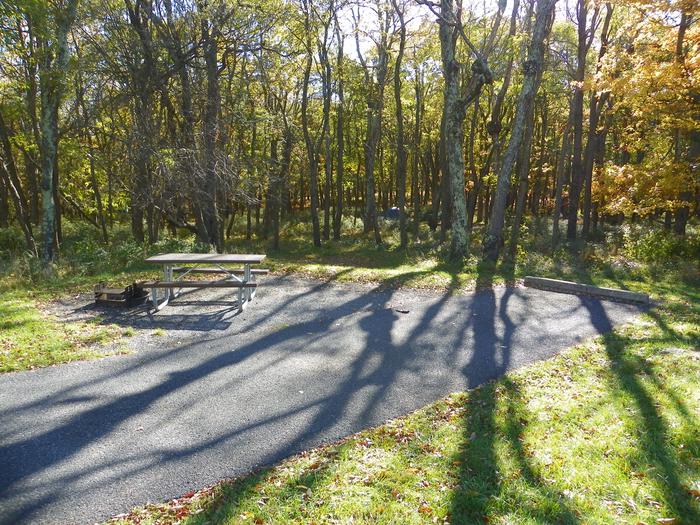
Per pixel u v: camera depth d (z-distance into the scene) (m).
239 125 17.41
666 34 12.92
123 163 15.07
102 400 4.85
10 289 9.55
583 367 5.86
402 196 18.95
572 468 3.62
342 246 20.59
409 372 5.75
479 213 32.50
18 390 5.05
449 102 13.96
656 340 6.79
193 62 15.62
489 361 6.16
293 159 22.92
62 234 22.38
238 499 3.27
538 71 13.32
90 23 14.62
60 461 3.75
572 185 19.75
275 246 19.80
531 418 4.49
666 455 3.77
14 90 14.07
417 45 20.25
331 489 3.38
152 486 3.44
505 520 3.05
